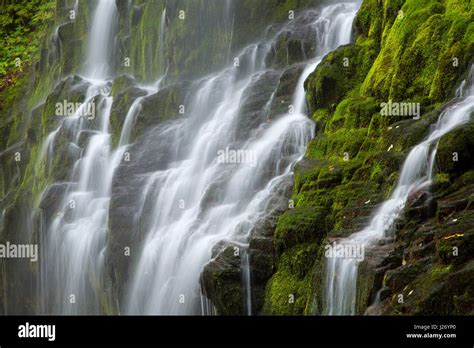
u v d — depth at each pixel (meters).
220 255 10.53
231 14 16.84
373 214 9.23
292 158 11.91
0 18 25.02
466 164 8.53
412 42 10.98
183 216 12.73
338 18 14.27
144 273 12.81
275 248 10.23
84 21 20.41
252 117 13.66
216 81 15.67
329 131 11.54
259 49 15.66
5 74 23.23
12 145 20.62
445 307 7.36
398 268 8.10
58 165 16.91
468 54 9.81
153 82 18.14
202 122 15.23
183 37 17.44
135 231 13.52
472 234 7.54
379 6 12.61
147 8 18.50
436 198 8.48
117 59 19.45
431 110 10.05
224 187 12.33
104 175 15.90
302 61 14.62
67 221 15.70
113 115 16.41
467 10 10.62
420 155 9.02
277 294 9.89
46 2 24.94
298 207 10.34
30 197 17.77
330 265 8.95
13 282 17.27
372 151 10.31
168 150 14.81
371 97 11.34
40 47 22.58
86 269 14.97
